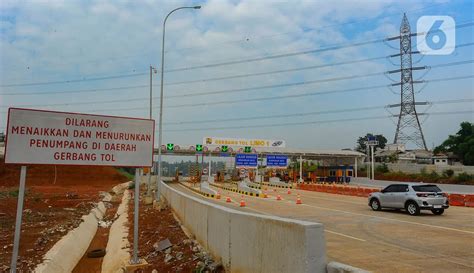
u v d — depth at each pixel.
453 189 39.38
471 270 7.90
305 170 74.44
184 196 14.55
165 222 16.19
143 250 11.64
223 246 7.98
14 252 7.42
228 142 62.62
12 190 34.44
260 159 66.75
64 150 8.40
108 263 11.81
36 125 8.11
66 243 12.94
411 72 60.69
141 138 9.40
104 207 27.95
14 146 7.82
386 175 58.09
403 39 59.84
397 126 77.94
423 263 8.55
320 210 21.84
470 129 63.69
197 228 11.02
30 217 18.98
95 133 8.81
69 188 44.72
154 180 60.09
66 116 8.48
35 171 54.94
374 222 16.09
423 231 13.45
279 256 5.26
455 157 64.50
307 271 4.46
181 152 62.09
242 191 39.91
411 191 19.05
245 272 6.58
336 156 66.75
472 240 11.58
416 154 75.06
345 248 10.41
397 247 10.52
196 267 8.36
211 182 61.72
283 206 24.81
